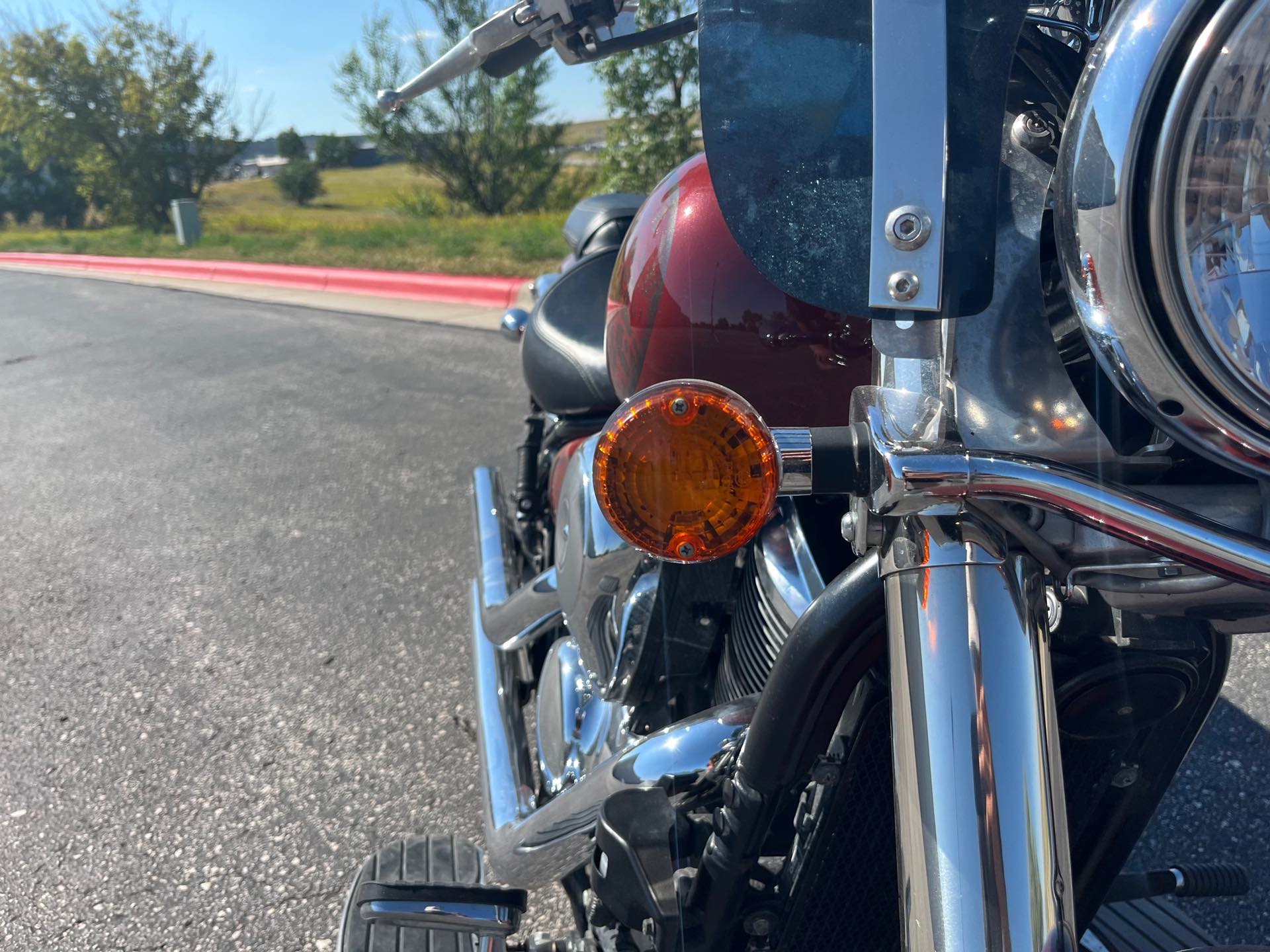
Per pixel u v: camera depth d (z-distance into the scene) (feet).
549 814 4.76
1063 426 2.78
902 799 2.64
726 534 2.63
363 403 18.75
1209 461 2.75
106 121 90.22
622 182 31.71
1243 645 8.61
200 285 39.29
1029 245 2.87
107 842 7.73
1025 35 3.21
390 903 4.22
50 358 26.27
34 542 13.57
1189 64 2.19
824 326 4.03
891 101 2.54
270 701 9.36
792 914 3.86
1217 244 2.33
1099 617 3.26
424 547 12.26
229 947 6.68
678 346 4.17
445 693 9.27
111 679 9.96
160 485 15.35
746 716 4.01
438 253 36.86
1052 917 2.50
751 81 2.71
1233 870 4.85
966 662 2.58
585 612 4.97
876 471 2.60
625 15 4.94
